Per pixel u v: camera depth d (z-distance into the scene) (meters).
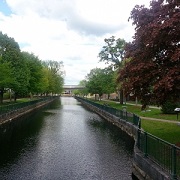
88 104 78.06
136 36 15.36
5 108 35.44
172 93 13.70
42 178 13.71
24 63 56.06
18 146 20.95
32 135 25.97
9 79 44.41
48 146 21.09
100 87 78.25
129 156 18.17
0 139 23.75
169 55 13.24
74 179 13.63
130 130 26.06
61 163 16.41
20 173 14.47
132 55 15.39
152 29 13.43
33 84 66.00
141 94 14.80
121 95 56.44
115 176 14.13
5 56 52.72
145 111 37.28
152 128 22.72
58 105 82.12
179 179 9.75
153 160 12.28
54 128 30.94
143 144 13.84
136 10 15.55
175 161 10.01
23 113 48.62
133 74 14.45
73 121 38.47
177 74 12.34
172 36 13.31
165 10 14.02
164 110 33.09
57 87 126.25
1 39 53.19
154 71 13.46
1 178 13.65
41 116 45.09
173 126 23.11
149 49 14.27
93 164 16.23
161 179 10.62
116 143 22.55
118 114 34.22
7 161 16.73
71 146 21.20
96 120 40.50
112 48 53.72
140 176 13.12
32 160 17.02
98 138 24.83
